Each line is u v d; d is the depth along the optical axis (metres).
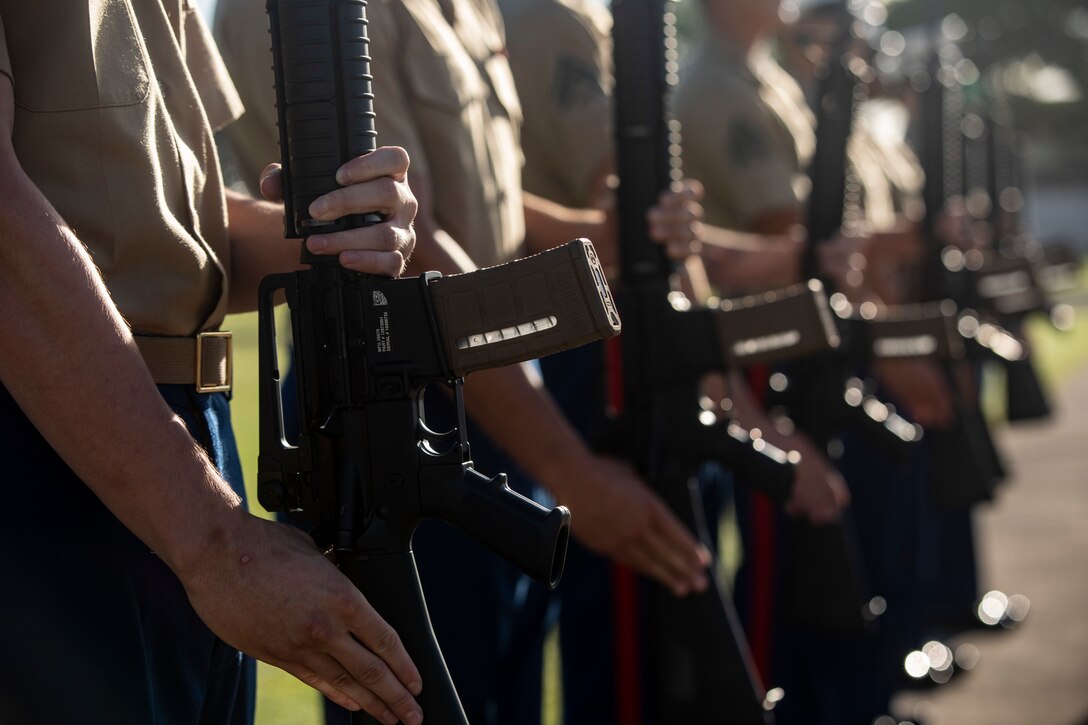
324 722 2.21
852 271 3.13
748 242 3.32
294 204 1.30
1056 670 4.11
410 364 1.31
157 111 1.34
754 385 3.19
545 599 2.54
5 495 1.23
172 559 1.19
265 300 1.33
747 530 3.31
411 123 2.07
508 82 2.42
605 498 2.09
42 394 1.14
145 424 1.17
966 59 6.63
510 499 1.29
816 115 3.12
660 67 2.18
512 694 2.51
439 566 2.24
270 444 1.34
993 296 5.38
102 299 1.17
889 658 3.79
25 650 1.23
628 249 2.22
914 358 3.10
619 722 2.42
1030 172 27.97
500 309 1.30
